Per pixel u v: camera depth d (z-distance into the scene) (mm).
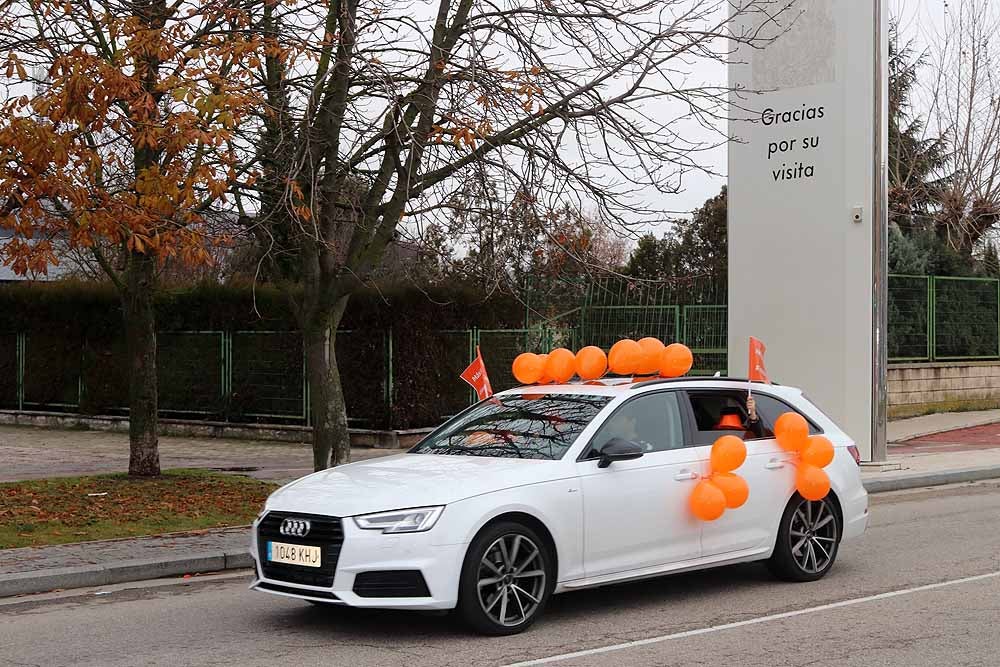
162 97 12383
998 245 35875
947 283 26328
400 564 7141
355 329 21188
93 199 11203
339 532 7234
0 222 10938
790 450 9328
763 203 17969
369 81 12336
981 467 17594
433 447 8773
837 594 8898
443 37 13047
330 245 12078
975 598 8656
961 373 26188
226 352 23672
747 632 7621
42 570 9727
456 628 7766
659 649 7156
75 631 7988
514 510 7523
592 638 7465
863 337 17219
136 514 12477
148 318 14922
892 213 34500
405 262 16375
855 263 17219
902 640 7348
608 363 9562
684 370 9375
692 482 8555
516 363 9852
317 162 12492
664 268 30438
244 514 12797
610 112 11945
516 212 12281
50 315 26938
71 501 13133
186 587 9734
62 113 10555
